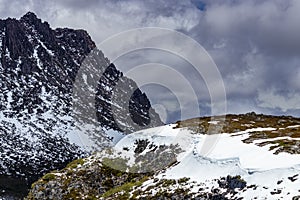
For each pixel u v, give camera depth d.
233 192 48.34
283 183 45.75
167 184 55.84
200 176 54.88
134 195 56.75
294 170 47.12
